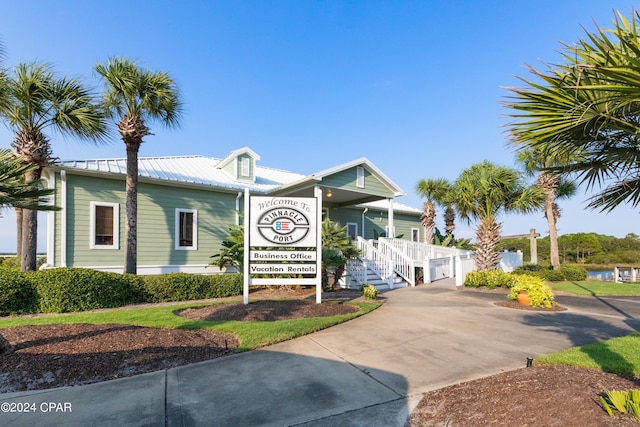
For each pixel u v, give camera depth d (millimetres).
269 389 3791
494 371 4227
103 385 3840
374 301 9430
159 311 7617
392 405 3418
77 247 10938
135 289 8930
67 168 10523
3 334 5078
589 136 3477
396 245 16078
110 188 11680
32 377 3926
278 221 8398
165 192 12773
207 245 13656
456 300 10000
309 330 6035
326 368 4406
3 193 4438
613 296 11391
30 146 8836
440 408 3264
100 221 11477
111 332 5254
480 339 5703
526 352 4980
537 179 18172
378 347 5262
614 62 2607
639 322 7043
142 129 10547
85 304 7934
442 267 16641
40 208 4969
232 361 4641
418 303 9422
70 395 3592
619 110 3051
